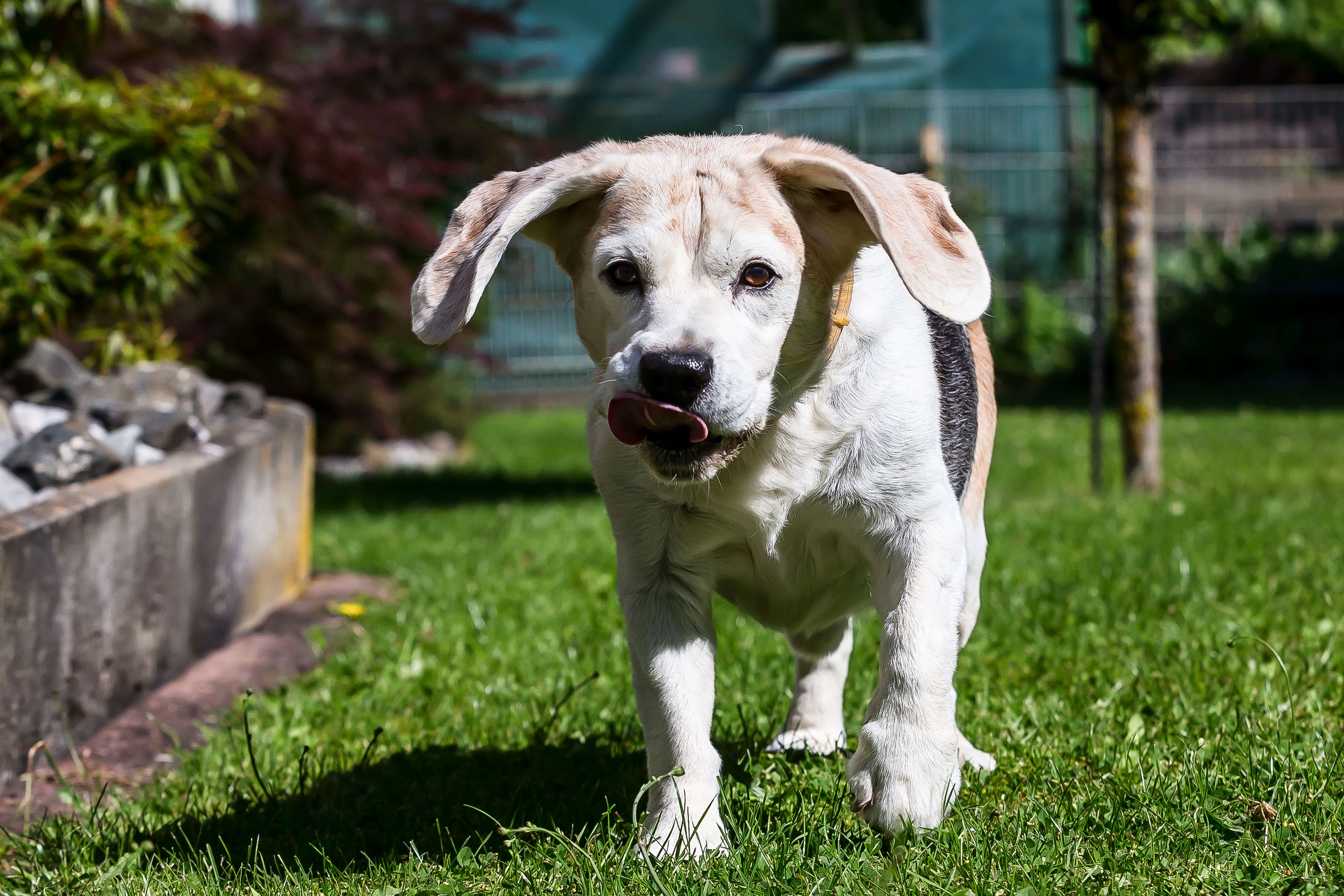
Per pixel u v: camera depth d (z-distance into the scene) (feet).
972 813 9.59
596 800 10.65
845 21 53.52
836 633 11.68
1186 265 55.72
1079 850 8.96
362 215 35.58
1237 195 57.26
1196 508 23.99
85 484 14.47
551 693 13.76
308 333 38.04
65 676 12.82
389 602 19.21
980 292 8.89
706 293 8.80
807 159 8.84
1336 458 32.09
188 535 15.61
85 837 10.58
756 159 9.10
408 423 43.19
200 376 20.76
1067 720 11.88
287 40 32.71
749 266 8.81
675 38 53.72
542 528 25.17
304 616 18.39
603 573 20.11
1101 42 27.35
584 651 15.33
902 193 8.96
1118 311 28.12
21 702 12.01
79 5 20.99
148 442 17.25
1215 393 51.24
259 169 29.84
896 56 53.62
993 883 8.52
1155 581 17.37
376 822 10.57
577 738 12.44
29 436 17.25
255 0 42.11
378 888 9.08
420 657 15.28
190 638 15.74
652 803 9.50
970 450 10.90
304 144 29.22
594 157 9.34
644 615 9.74
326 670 15.48
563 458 39.86
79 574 13.06
